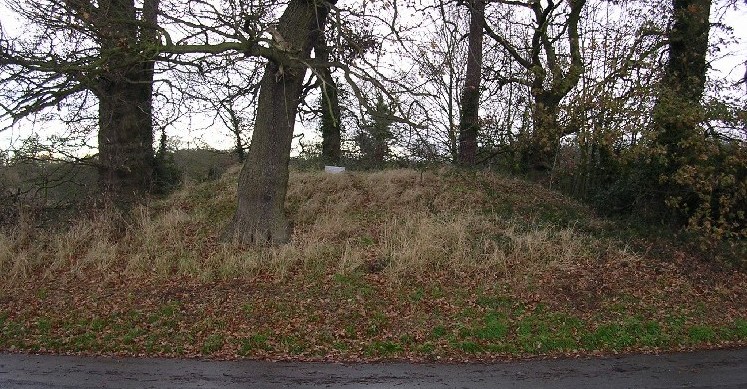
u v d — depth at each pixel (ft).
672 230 42.60
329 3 34.58
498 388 20.68
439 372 22.63
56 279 34.40
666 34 45.52
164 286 32.40
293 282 32.50
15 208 42.19
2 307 30.19
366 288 31.58
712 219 39.24
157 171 57.31
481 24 53.83
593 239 39.60
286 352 25.12
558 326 28.14
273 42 31.60
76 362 23.71
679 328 28.22
